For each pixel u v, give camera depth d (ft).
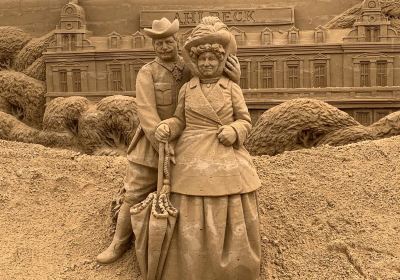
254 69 21.68
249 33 21.97
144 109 12.34
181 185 11.59
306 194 14.96
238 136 11.82
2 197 15.55
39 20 23.35
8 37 23.29
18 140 22.40
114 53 22.15
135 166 12.57
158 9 22.45
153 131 12.05
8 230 14.30
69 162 17.81
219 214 11.34
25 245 13.71
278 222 13.85
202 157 11.56
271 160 17.11
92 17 22.80
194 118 11.94
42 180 16.40
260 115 21.57
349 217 14.03
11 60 23.59
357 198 14.83
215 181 11.39
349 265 12.51
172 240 11.55
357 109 21.31
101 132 21.13
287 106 20.43
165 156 11.77
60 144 21.76
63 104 21.74
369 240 13.16
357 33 21.33
